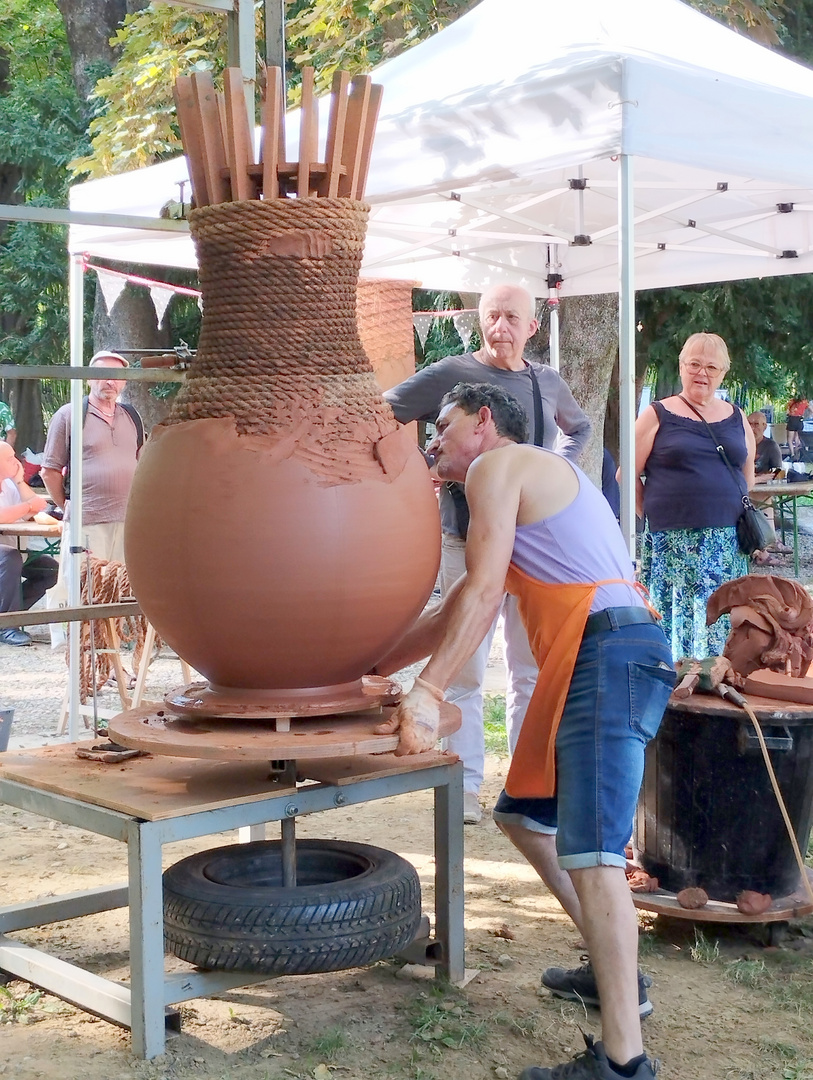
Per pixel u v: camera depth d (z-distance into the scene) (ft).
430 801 17.95
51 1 73.92
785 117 14.48
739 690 12.73
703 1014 10.69
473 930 12.69
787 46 39.65
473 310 29.53
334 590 9.09
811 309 41.86
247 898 9.52
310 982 11.18
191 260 22.25
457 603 9.29
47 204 64.90
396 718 9.23
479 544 9.32
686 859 12.53
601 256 26.05
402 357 29.22
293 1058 9.64
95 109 50.93
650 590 18.72
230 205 9.29
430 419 16.31
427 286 27.86
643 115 13.00
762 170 14.29
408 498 9.53
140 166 38.19
